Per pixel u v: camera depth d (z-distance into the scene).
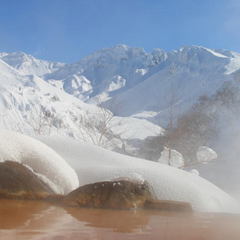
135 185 3.82
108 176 4.73
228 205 4.43
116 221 2.60
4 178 3.93
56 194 3.92
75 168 5.17
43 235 1.94
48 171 4.37
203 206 4.13
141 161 6.21
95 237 1.94
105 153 6.12
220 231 2.25
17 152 4.33
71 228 2.19
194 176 5.55
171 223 2.63
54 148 6.10
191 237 2.05
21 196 3.82
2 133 4.42
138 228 2.31
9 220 2.41
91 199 3.58
